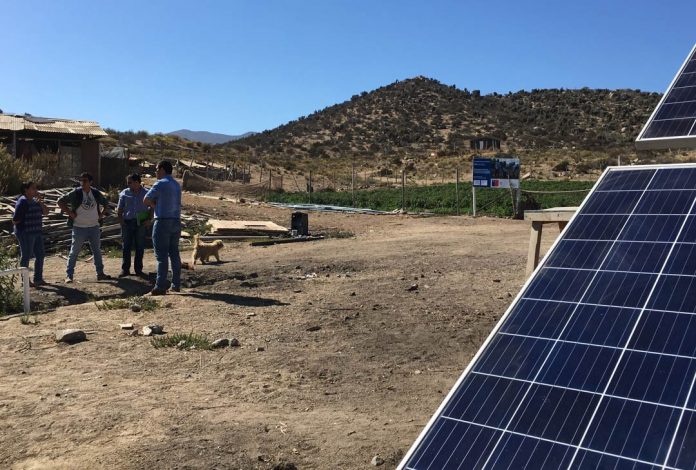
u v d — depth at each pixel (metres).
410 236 22.77
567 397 3.43
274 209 33.56
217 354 8.10
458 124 160.00
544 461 3.15
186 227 24.72
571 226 4.73
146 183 39.47
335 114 173.75
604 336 3.69
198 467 5.07
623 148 114.06
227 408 6.34
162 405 6.34
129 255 14.55
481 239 21.09
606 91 181.50
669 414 3.11
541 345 3.84
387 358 8.07
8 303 11.59
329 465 5.20
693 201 4.27
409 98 181.62
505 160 31.73
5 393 6.62
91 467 5.06
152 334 8.98
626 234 4.36
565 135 146.25
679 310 3.59
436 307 10.67
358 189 60.97
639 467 2.95
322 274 14.52
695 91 5.16
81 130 32.66
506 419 3.45
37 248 13.34
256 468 5.08
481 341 8.80
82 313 10.33
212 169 61.09
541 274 4.41
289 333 9.10
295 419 6.12
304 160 108.56
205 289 12.62
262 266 15.77
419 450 3.49
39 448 5.38
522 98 186.50
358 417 6.21
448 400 3.71
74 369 7.45
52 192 26.09
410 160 108.62
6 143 32.81
